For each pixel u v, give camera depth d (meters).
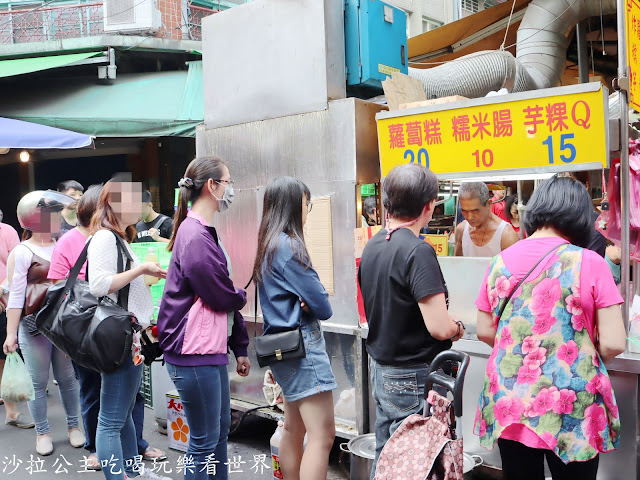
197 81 7.00
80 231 3.30
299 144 3.42
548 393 1.88
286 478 2.70
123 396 2.72
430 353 2.15
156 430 4.06
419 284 2.06
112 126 6.26
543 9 5.99
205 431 2.61
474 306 2.77
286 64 3.46
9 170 9.09
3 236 4.76
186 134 6.27
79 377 3.38
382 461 1.94
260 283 2.52
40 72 7.30
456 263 2.80
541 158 2.48
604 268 1.88
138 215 2.81
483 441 2.01
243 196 3.71
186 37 8.12
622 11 2.31
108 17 7.35
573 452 1.84
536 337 1.92
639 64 2.54
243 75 3.68
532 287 1.95
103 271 2.63
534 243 2.01
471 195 3.59
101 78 7.08
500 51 4.95
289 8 3.42
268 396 3.60
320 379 2.46
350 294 3.21
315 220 3.32
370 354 2.29
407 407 2.16
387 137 2.91
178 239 2.58
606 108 2.32
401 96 3.25
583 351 1.89
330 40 3.33
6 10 8.73
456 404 1.85
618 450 2.42
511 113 2.53
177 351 2.55
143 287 2.89
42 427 3.74
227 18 3.74
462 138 2.67
